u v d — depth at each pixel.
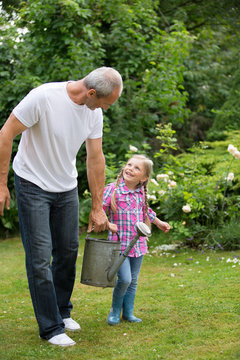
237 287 3.57
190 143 10.12
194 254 5.04
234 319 2.93
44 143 2.68
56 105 2.64
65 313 3.00
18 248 5.87
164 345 2.60
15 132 2.62
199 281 3.88
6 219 6.52
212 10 11.48
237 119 8.67
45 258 2.67
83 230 6.50
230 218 5.43
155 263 4.78
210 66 11.77
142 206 3.19
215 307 3.18
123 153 6.94
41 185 2.71
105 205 3.11
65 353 2.55
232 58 12.02
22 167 2.73
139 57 7.39
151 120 7.27
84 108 2.72
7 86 6.90
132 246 2.74
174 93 7.39
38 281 2.66
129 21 7.31
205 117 11.37
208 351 2.47
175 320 3.01
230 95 9.23
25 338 2.80
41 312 2.70
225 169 5.62
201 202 5.19
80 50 6.72
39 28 7.02
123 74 7.41
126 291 3.07
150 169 3.14
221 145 7.74
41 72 7.15
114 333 2.86
